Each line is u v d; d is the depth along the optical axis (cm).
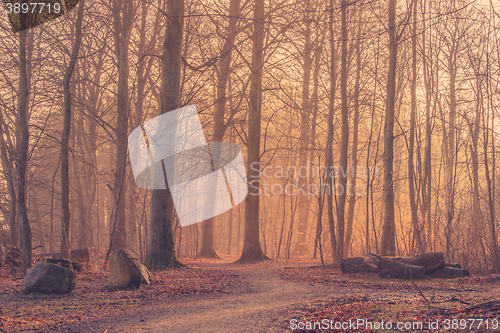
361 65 2434
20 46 1091
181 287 1024
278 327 576
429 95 2272
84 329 581
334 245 1669
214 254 2603
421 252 1689
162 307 763
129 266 959
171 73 1549
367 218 1795
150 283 1045
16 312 660
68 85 1352
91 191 2881
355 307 691
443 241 1872
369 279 1183
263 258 2133
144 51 2105
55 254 1343
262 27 2008
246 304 802
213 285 1101
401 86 2631
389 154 1542
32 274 848
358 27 2342
